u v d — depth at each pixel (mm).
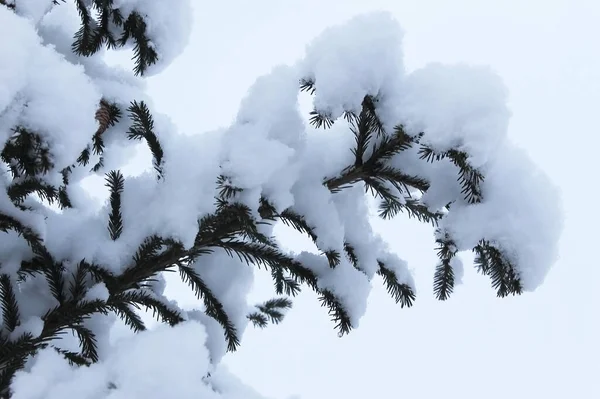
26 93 1348
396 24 1935
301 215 2031
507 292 2014
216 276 2209
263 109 1916
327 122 1926
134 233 2025
